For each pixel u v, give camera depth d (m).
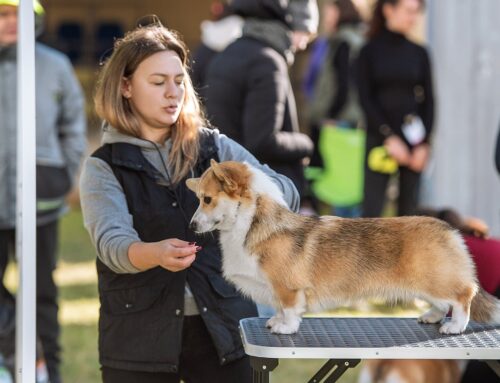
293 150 8.64
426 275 5.48
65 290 14.39
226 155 6.14
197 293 5.86
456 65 13.08
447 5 13.03
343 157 14.75
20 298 6.12
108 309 5.90
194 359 6.03
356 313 12.09
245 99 8.56
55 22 24.61
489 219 13.09
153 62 5.80
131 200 5.83
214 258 5.96
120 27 24.80
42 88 10.30
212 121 8.66
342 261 5.44
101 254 5.65
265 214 5.43
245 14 8.78
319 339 5.34
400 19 12.38
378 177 12.63
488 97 13.02
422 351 5.18
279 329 5.44
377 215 12.72
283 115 8.66
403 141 12.48
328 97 14.94
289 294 5.43
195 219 5.38
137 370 5.81
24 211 6.06
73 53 24.62
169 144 5.97
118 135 5.92
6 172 10.28
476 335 5.51
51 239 10.26
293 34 9.11
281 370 11.05
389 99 12.46
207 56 11.36
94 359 11.26
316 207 15.07
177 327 5.80
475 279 5.59
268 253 5.39
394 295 5.55
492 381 7.76
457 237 5.60
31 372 6.10
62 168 10.50
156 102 5.80
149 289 5.80
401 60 12.41
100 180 5.81
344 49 14.77
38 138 10.25
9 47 10.34
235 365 6.02
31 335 6.10
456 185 13.19
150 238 5.84
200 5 24.30
